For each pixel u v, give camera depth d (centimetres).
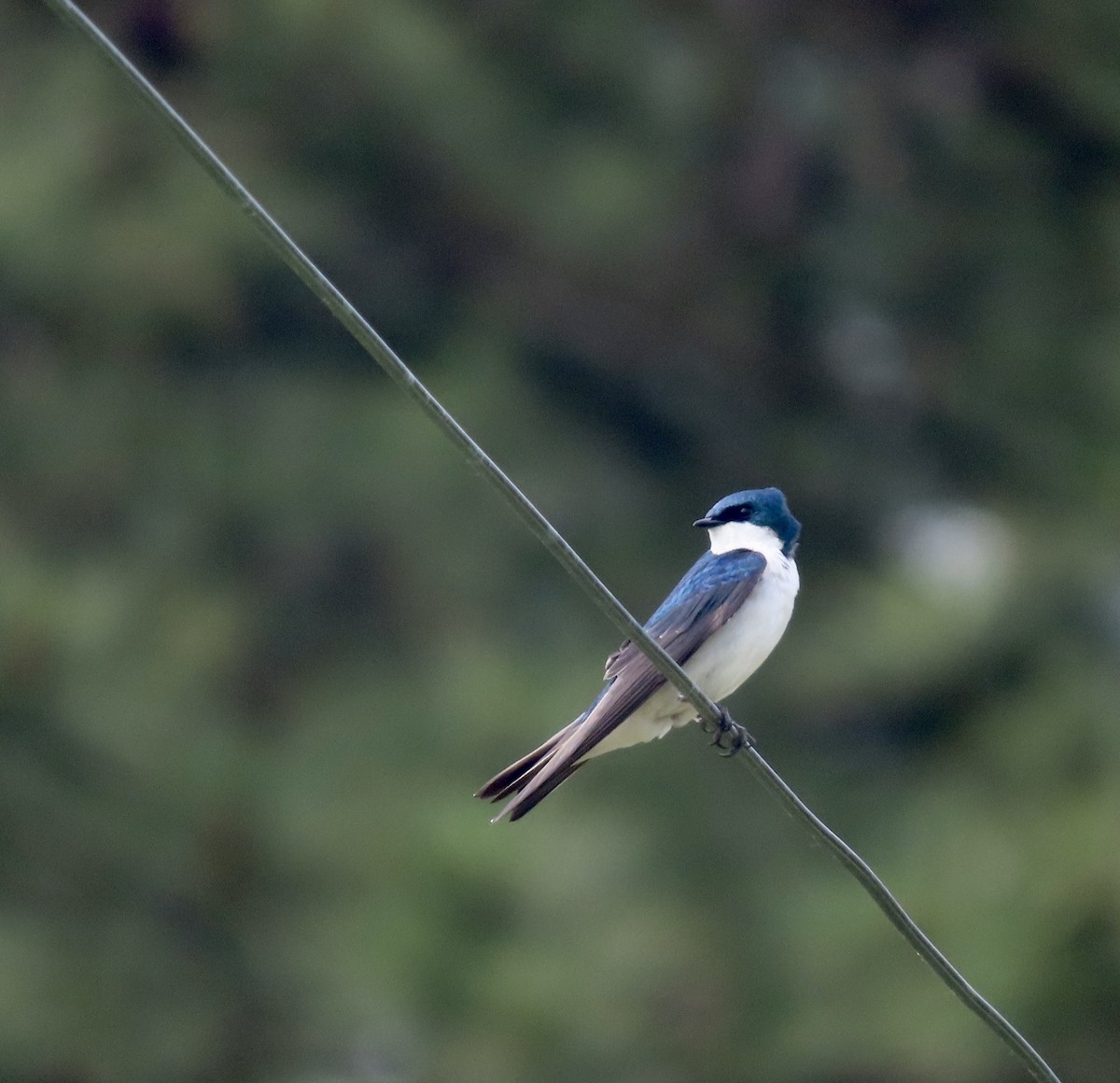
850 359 1745
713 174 1661
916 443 1711
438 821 1272
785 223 1673
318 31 1482
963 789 1445
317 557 1546
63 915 1308
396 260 1661
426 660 1491
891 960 1277
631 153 1620
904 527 1712
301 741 1423
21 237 1475
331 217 1577
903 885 1335
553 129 1614
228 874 1341
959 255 1658
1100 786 1365
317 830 1350
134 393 1575
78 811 1334
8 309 1578
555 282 1702
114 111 1510
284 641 1522
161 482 1546
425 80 1531
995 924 1267
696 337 1730
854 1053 1232
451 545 1533
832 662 1541
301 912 1330
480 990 1214
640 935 1262
